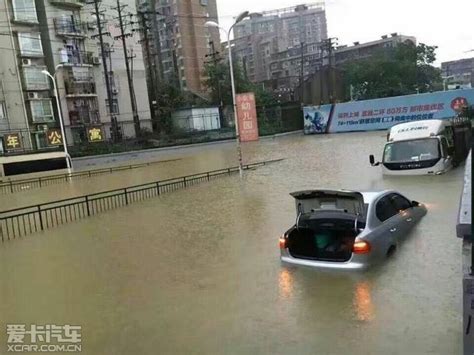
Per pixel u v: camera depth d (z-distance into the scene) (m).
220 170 24.98
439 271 7.36
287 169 23.50
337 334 5.72
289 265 8.13
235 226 12.27
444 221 10.05
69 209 17.27
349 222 7.86
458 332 5.48
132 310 7.16
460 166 17.30
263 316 6.47
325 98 66.50
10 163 35.56
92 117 48.06
